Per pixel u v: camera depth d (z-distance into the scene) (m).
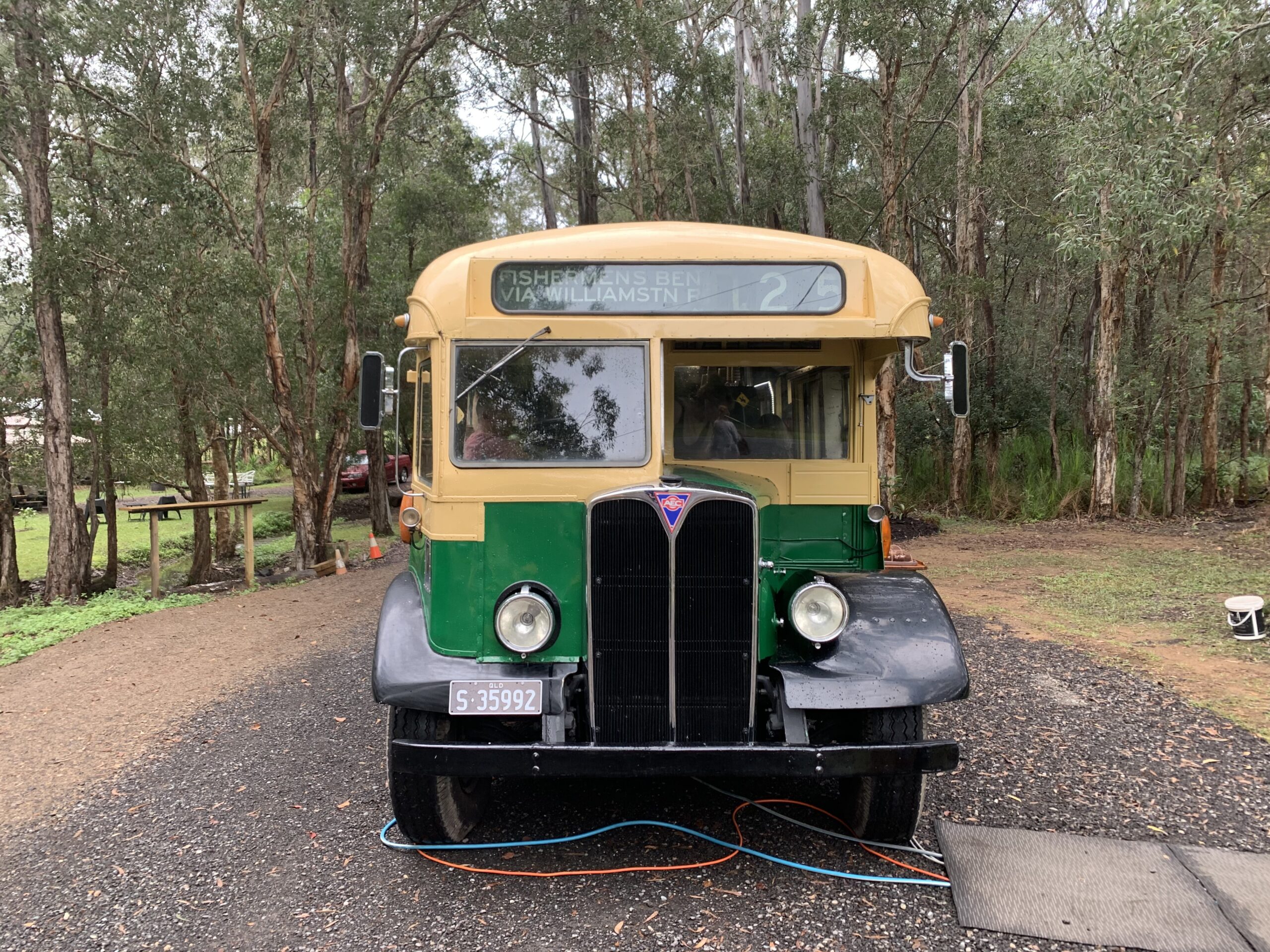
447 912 3.39
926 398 20.67
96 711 6.42
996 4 15.15
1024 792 4.41
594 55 15.52
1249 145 12.28
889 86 15.35
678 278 3.95
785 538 4.82
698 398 4.77
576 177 21.89
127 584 16.14
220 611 10.74
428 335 3.96
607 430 3.86
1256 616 7.34
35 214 12.79
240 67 12.95
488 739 3.83
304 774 4.93
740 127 20.53
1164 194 7.88
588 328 3.91
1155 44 7.34
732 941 3.14
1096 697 5.97
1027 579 10.92
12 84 12.10
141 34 11.96
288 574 13.91
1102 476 17.11
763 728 3.75
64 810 4.53
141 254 12.21
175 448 15.41
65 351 13.73
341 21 13.25
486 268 3.91
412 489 4.77
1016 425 19.84
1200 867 3.58
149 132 12.26
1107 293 16.59
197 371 12.96
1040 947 3.06
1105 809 4.20
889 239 15.77
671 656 3.49
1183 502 17.06
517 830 4.13
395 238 23.62
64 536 13.53
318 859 3.88
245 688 6.84
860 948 3.09
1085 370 20.28
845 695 3.46
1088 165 7.93
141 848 4.04
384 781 4.79
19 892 3.66
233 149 14.13
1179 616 8.43
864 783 3.79
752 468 4.79
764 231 4.20
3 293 14.44
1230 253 16.27
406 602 4.06
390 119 16.66
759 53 23.14
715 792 4.55
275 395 14.12
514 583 3.76
